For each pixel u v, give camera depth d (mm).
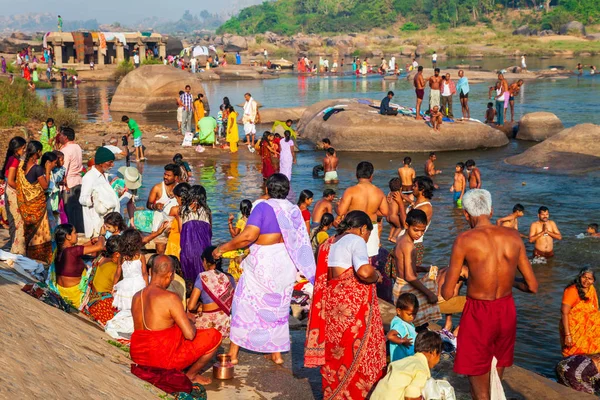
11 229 10594
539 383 6891
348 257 5805
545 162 21359
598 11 129875
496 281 5621
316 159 23969
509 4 154000
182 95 28641
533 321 10148
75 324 7242
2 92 29547
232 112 24375
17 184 10219
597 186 18562
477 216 5820
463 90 26953
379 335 5934
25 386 4320
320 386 6836
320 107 30016
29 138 20938
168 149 24547
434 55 75188
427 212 9656
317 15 181000
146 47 71875
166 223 9656
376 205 9562
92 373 5574
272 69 77438
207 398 6535
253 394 6664
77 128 29688
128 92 38219
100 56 67438
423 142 25078
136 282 7664
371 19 164875
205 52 80375
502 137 26297
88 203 10961
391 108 26594
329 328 5918
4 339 5078
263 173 19594
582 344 8398
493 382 5586
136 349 6363
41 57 71625
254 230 6695
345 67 86125
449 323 9250
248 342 6918
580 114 32438
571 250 13141
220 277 7500
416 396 5410
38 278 9328
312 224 12797
